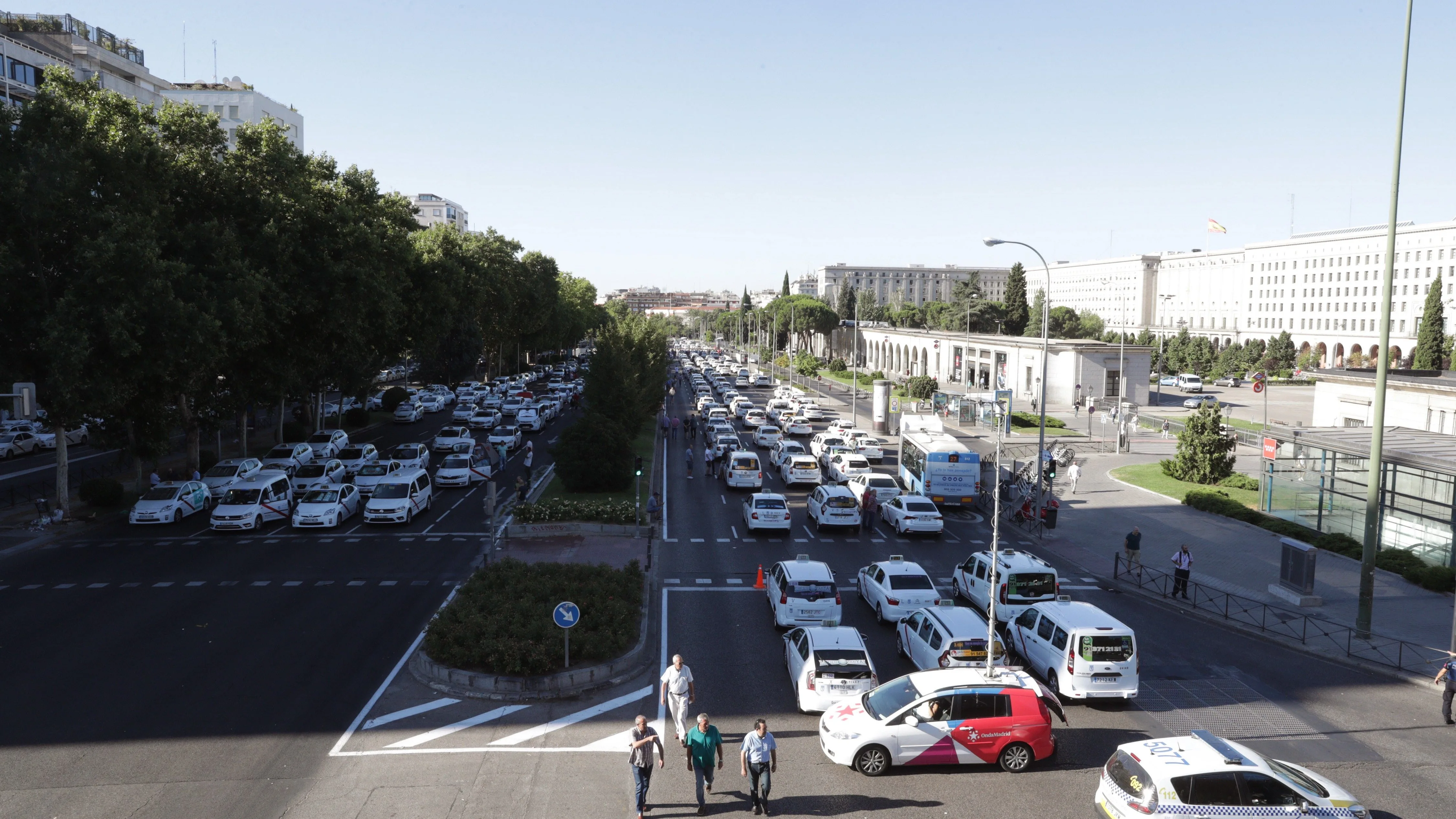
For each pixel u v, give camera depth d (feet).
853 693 57.06
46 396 105.29
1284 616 78.23
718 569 95.35
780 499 112.27
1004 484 135.23
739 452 146.20
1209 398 329.93
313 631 72.02
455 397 284.20
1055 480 152.87
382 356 188.85
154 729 53.42
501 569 79.71
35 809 43.78
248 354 133.28
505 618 66.64
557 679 60.08
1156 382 403.95
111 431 126.11
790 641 64.28
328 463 136.56
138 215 105.81
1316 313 540.52
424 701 58.65
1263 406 296.10
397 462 138.62
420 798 45.83
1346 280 521.24
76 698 57.88
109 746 51.08
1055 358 284.20
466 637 63.67
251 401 141.38
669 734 54.70
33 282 105.40
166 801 44.88
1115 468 169.37
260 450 181.37
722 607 81.61
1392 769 50.65
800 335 573.33
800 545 107.14
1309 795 41.32
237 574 89.81
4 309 102.17
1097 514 127.24
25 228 102.01
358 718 55.72
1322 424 149.18
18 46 220.02
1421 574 89.35
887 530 117.29
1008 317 448.65
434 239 251.19
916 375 372.99
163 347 105.81
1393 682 65.05
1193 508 131.13
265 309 127.34
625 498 130.31
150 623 73.56
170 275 106.11
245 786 46.70
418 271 191.21
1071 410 274.98
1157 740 44.62
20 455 169.17
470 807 45.09
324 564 94.12
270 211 128.98
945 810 45.52
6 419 185.06
